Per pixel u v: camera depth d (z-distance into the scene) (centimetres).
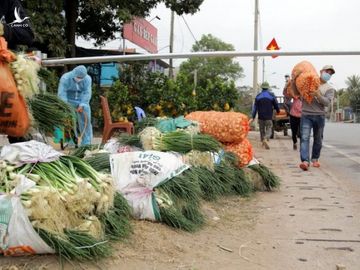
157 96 1574
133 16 1789
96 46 2180
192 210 453
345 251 413
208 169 555
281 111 1980
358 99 8300
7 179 319
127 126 839
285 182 738
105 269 327
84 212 343
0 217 303
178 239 408
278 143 1611
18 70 357
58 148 722
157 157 448
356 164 1066
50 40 1510
